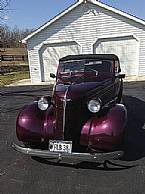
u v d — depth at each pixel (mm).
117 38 20422
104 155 4359
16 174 4758
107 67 6488
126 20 19969
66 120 4754
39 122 4988
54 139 4859
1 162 5289
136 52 20250
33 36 21516
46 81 21891
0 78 25062
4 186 4348
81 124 4777
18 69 33906
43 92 14992
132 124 7340
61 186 4289
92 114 4844
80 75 6344
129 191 4070
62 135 4777
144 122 7488
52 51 21578
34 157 5430
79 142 4742
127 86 15484
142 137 6324
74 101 4762
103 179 4469
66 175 4652
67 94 4820
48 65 21812
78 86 5227
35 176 4656
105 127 4574
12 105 11172
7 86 19109
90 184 4324
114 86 6355
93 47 20906
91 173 4695
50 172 4789
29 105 5340
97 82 5734
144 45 20000
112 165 4957
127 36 20188
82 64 6555
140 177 4488
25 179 4562
